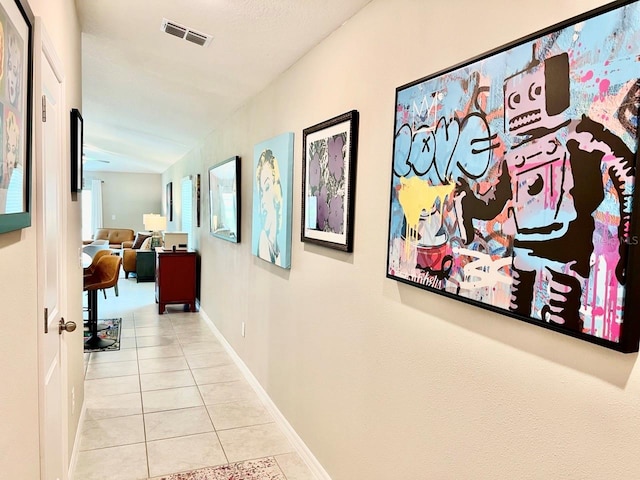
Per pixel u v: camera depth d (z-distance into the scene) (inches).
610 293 33.9
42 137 53.3
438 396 54.9
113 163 389.1
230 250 162.1
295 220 101.4
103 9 93.3
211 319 197.6
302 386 97.5
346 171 76.2
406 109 59.4
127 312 223.8
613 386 34.6
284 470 92.0
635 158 32.1
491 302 45.4
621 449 34.1
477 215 47.2
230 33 92.8
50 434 63.1
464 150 49.0
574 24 36.6
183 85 138.6
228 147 166.7
